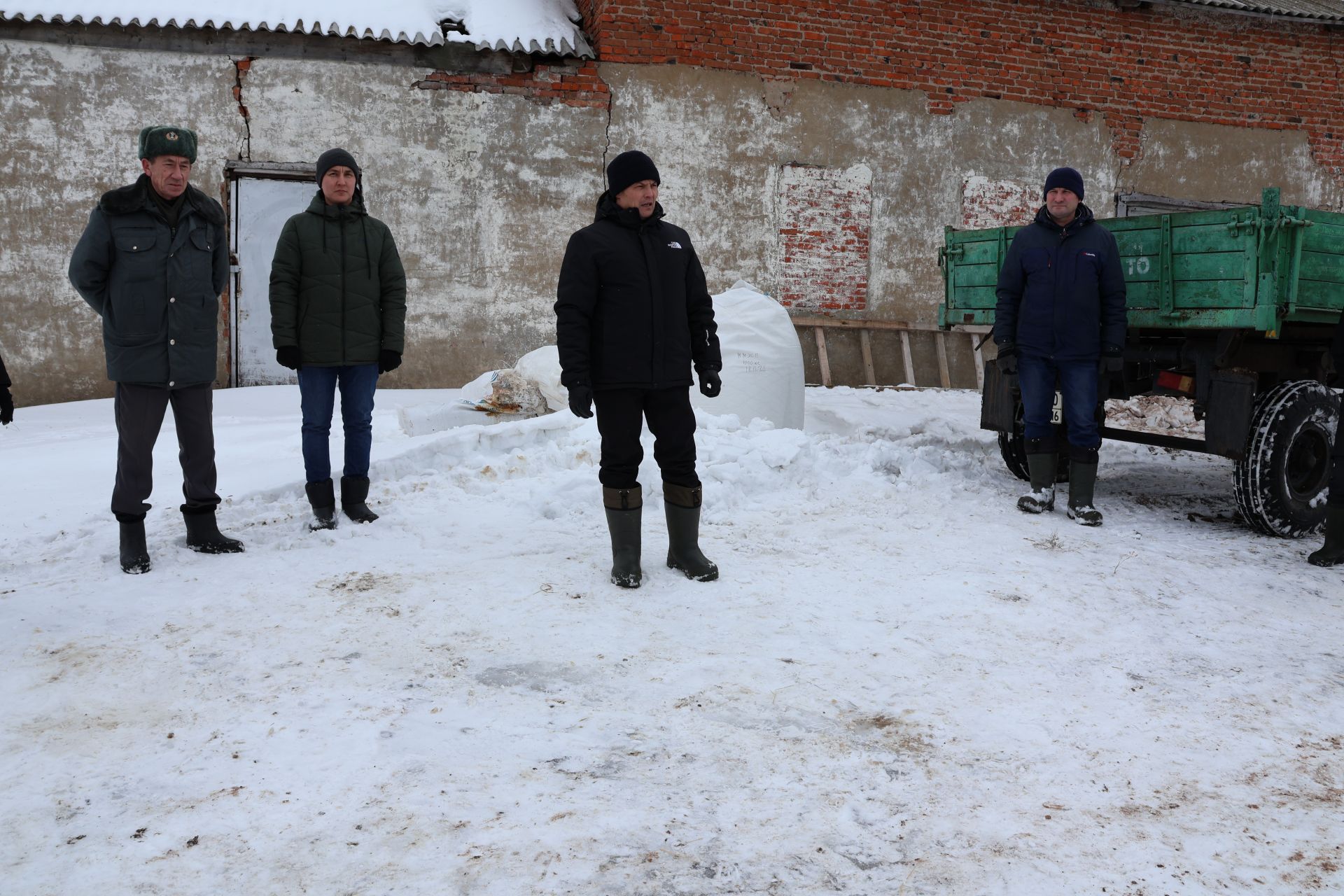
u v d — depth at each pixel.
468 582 3.85
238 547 4.30
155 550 4.27
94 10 9.71
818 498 5.41
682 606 3.63
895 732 2.64
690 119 11.42
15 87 9.75
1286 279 4.79
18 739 2.53
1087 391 5.12
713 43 11.42
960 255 6.42
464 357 10.98
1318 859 2.08
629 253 3.74
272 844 2.06
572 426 6.01
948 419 9.11
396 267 4.78
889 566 4.19
